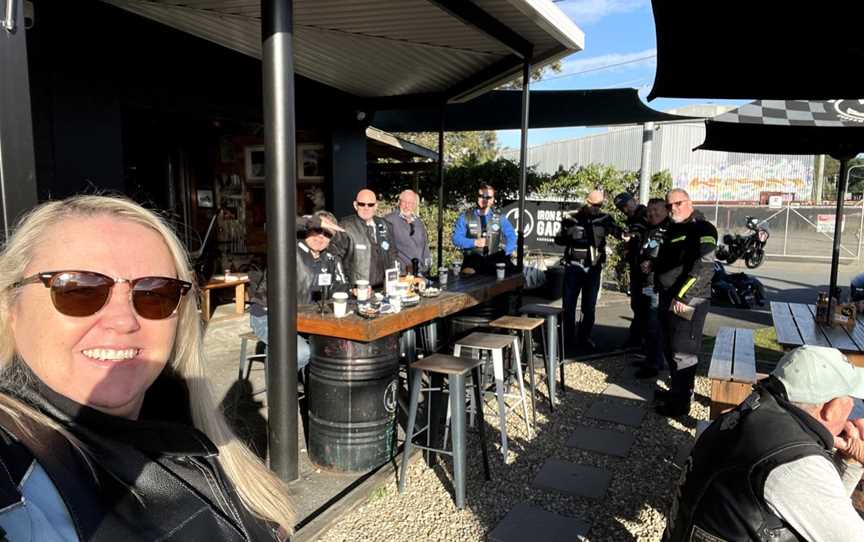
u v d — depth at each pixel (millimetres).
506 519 3119
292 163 2943
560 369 5551
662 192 10633
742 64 2146
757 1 1779
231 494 970
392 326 3551
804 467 1578
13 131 1427
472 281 5500
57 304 783
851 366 1812
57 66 4883
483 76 6570
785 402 1778
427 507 3236
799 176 25078
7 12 1411
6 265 803
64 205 870
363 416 3492
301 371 4668
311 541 2857
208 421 1113
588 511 3229
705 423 3217
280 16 2809
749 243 14664
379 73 6863
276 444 3105
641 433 4359
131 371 858
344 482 3430
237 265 8719
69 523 658
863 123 5254
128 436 812
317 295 4277
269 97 2857
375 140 10039
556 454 3980
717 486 1689
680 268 4613
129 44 5465
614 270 10773
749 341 4523
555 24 4641
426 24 4980
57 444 706
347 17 4828
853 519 1526
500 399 3850
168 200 8359
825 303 4902
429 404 3824
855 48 1969
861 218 16906
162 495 792
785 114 5410
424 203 11773
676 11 1903
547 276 9797
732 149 6969
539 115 9281
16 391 754
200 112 6297
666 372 5930
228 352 6059
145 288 868
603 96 7773
